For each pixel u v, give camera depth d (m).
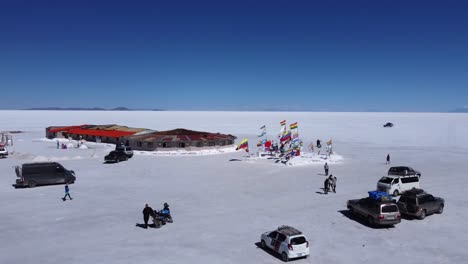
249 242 21.33
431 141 91.19
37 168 38.31
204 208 28.94
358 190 35.50
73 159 58.81
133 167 50.69
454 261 18.75
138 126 159.38
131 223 25.12
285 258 18.53
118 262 18.38
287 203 30.44
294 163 52.47
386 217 23.59
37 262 18.47
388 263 18.48
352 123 183.50
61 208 29.06
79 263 18.30
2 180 41.31
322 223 24.97
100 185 38.28
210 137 72.75
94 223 25.11
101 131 89.31
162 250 20.03
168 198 32.44
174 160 58.03
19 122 183.25
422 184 38.16
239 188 36.69
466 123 178.62
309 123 183.75
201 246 20.66
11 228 24.03
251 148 75.81
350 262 18.59
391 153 66.88
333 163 53.94
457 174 44.50
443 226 24.48
